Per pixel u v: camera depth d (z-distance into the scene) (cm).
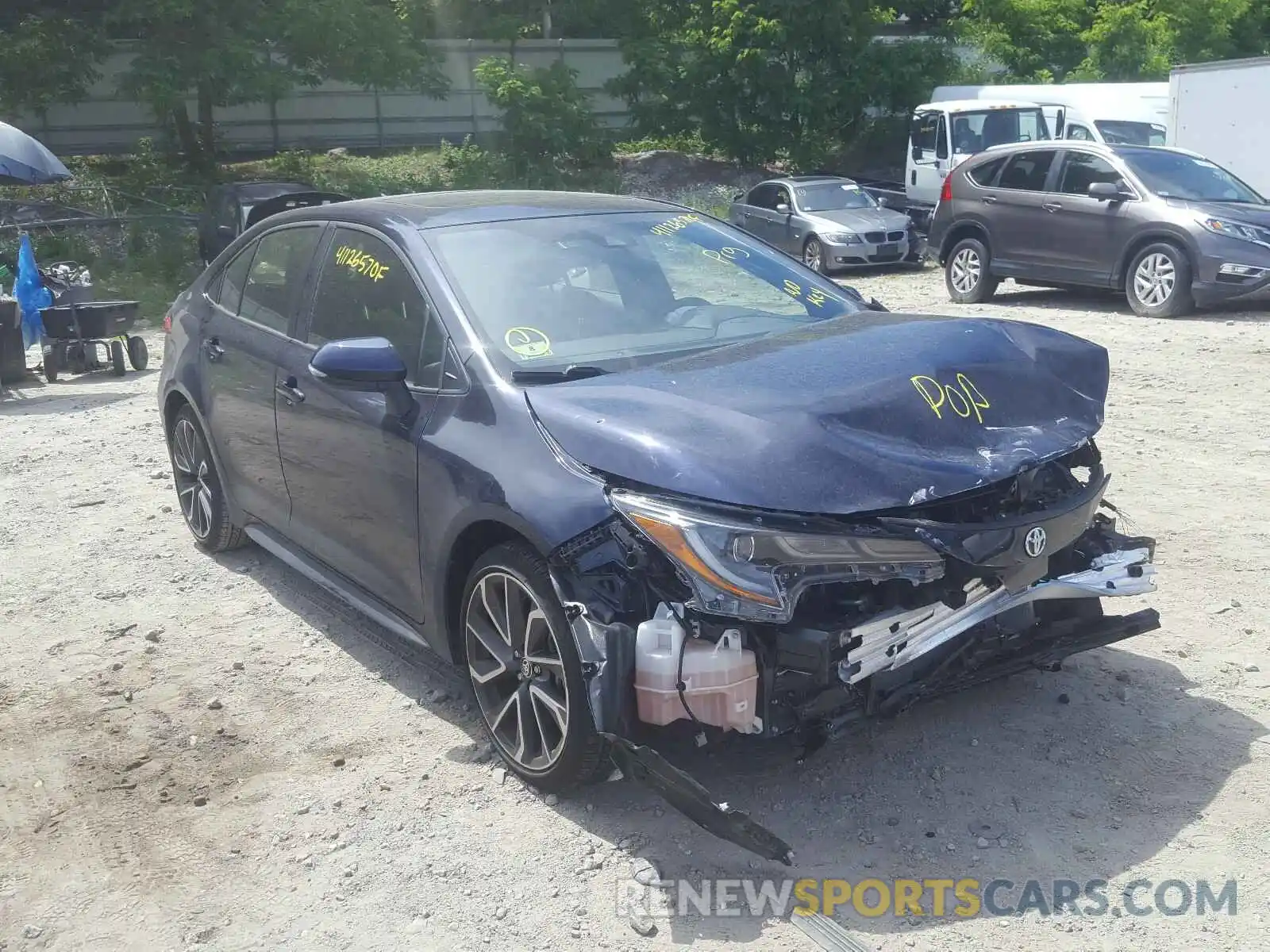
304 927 337
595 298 450
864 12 3003
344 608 560
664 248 491
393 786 404
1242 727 416
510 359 412
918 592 351
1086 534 412
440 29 3288
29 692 487
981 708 434
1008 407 382
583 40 3416
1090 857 348
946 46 3114
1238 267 1262
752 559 325
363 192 2772
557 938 325
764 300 477
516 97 2916
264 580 598
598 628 346
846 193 2084
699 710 334
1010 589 365
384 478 433
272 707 464
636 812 381
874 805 376
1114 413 863
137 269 2097
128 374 1233
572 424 367
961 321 439
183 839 381
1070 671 461
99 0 2486
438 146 3356
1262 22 3562
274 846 375
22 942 337
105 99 3052
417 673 488
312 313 507
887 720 371
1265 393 921
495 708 407
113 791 411
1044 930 319
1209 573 551
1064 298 1562
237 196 1966
